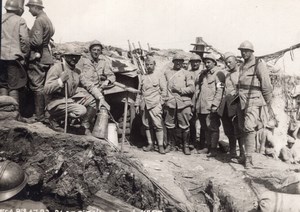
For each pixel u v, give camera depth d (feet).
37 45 20.27
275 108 31.24
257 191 18.84
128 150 23.41
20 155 17.76
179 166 21.84
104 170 18.49
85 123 20.84
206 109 23.89
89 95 21.38
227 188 19.07
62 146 18.35
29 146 18.10
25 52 20.17
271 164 22.24
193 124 26.17
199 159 23.48
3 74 19.98
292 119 31.68
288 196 16.34
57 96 19.97
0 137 17.60
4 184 15.85
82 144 18.45
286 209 15.98
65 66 20.03
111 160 18.51
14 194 15.90
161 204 17.61
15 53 19.67
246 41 21.74
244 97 21.43
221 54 30.68
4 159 17.35
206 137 24.79
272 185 19.35
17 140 17.93
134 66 26.27
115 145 22.02
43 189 17.69
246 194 18.53
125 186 18.21
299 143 31.22
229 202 18.21
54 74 19.67
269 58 21.39
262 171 20.58
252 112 21.20
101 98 21.11
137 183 18.01
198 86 24.86
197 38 30.83
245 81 21.53
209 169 21.80
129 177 18.16
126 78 25.85
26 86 21.15
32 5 20.77
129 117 25.89
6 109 19.24
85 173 18.13
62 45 27.30
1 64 19.85
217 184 19.53
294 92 32.35
